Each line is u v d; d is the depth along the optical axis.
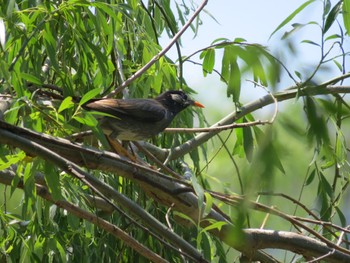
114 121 9.89
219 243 10.09
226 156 12.23
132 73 10.05
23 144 6.57
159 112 10.11
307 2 4.90
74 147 6.91
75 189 8.55
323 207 9.79
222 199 7.38
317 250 8.19
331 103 3.86
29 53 8.00
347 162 9.46
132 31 10.16
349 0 6.86
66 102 6.73
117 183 9.83
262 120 4.02
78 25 8.20
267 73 3.63
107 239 9.80
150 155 9.33
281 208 9.60
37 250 9.22
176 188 8.07
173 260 9.93
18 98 6.88
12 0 7.07
